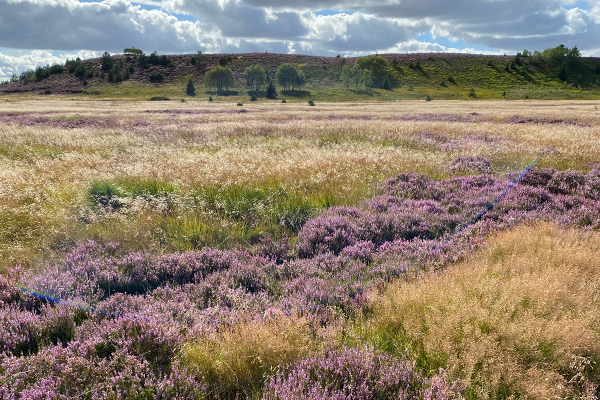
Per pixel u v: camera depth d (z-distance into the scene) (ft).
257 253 18.80
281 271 16.55
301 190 27.22
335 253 19.02
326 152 40.75
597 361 10.24
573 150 42.06
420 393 8.86
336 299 13.87
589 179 29.68
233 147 46.01
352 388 8.87
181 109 170.40
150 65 531.09
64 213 21.79
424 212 23.54
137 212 22.54
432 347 10.43
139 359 9.76
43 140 54.70
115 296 13.61
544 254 16.26
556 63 556.92
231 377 9.71
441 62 573.33
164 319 11.90
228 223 21.47
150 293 14.87
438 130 68.54
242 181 28.19
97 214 22.25
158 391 8.69
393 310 12.53
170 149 44.42
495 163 38.60
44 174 30.40
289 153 40.98
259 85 462.19
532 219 21.88
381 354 10.28
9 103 239.71
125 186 27.27
